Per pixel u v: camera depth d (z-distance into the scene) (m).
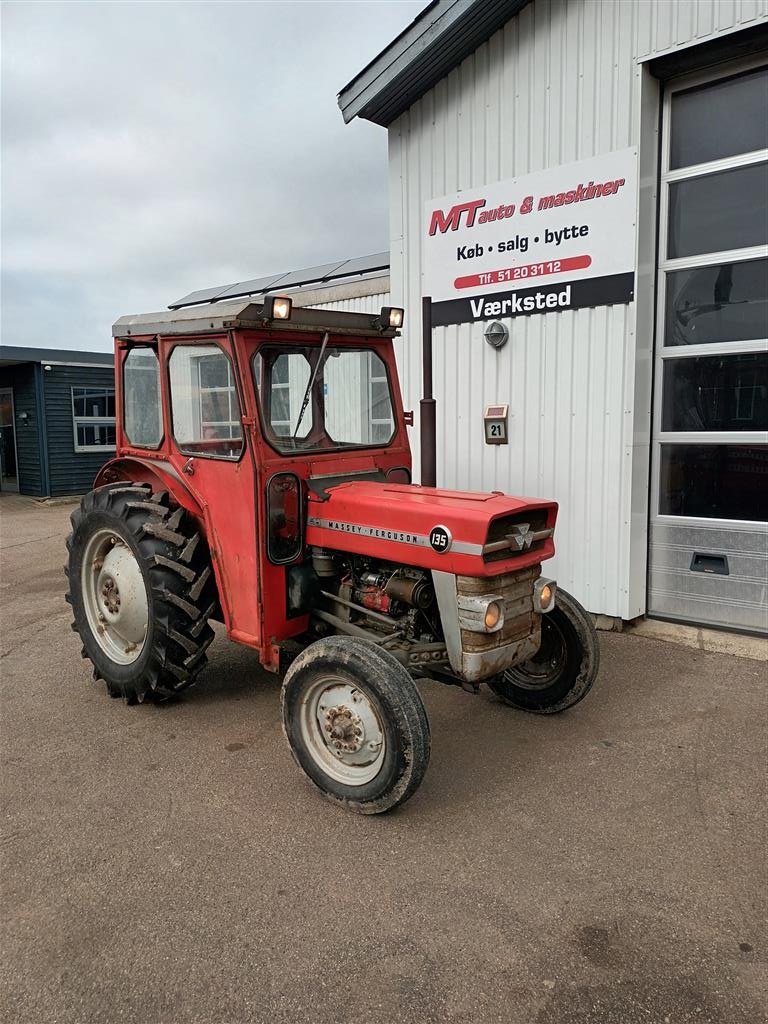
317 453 3.65
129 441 4.29
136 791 3.20
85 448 14.45
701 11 4.37
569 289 5.07
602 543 5.12
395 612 3.37
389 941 2.30
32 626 5.72
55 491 14.09
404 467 4.09
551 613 3.74
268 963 2.22
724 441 4.83
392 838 2.84
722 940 2.29
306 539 3.57
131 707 4.09
